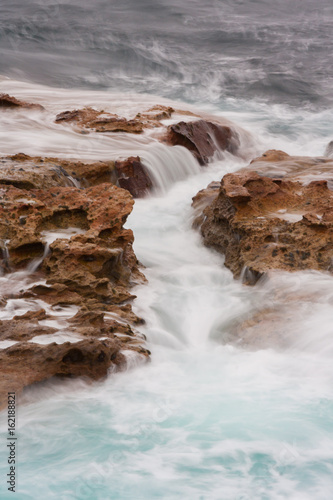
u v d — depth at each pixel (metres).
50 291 7.79
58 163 11.80
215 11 45.03
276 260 8.70
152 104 17.12
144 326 7.77
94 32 36.41
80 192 9.64
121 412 5.83
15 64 27.34
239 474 5.00
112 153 13.27
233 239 9.64
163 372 6.76
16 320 6.91
